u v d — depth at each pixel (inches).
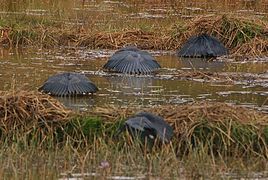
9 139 1186.0
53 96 1460.4
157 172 1035.3
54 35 2126.0
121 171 1040.2
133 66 1701.5
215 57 1941.4
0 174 1003.3
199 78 1649.9
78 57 1907.0
